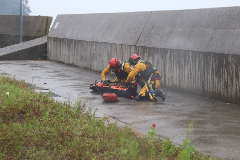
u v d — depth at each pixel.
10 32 26.59
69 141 4.79
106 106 8.22
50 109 6.33
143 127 6.23
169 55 11.41
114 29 15.55
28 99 6.98
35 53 22.52
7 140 4.63
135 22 14.20
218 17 10.04
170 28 11.86
